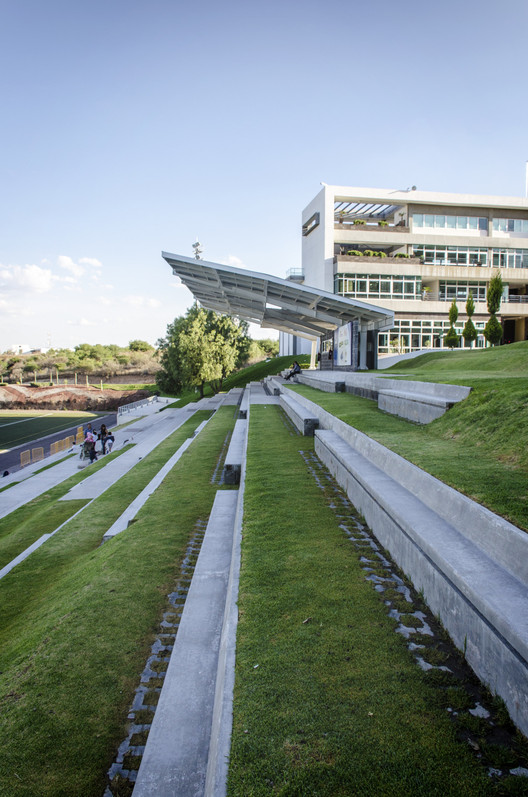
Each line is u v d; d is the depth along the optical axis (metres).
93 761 3.47
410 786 2.37
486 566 3.60
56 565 8.22
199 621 4.63
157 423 31.47
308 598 4.32
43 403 67.00
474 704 2.94
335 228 43.66
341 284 41.81
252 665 3.40
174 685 3.75
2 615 6.55
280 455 10.09
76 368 89.69
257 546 5.53
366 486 6.14
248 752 2.63
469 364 18.09
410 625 3.84
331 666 3.36
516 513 3.89
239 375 69.50
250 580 4.71
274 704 3.00
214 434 18.42
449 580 3.68
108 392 70.31
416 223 45.31
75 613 5.54
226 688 3.17
